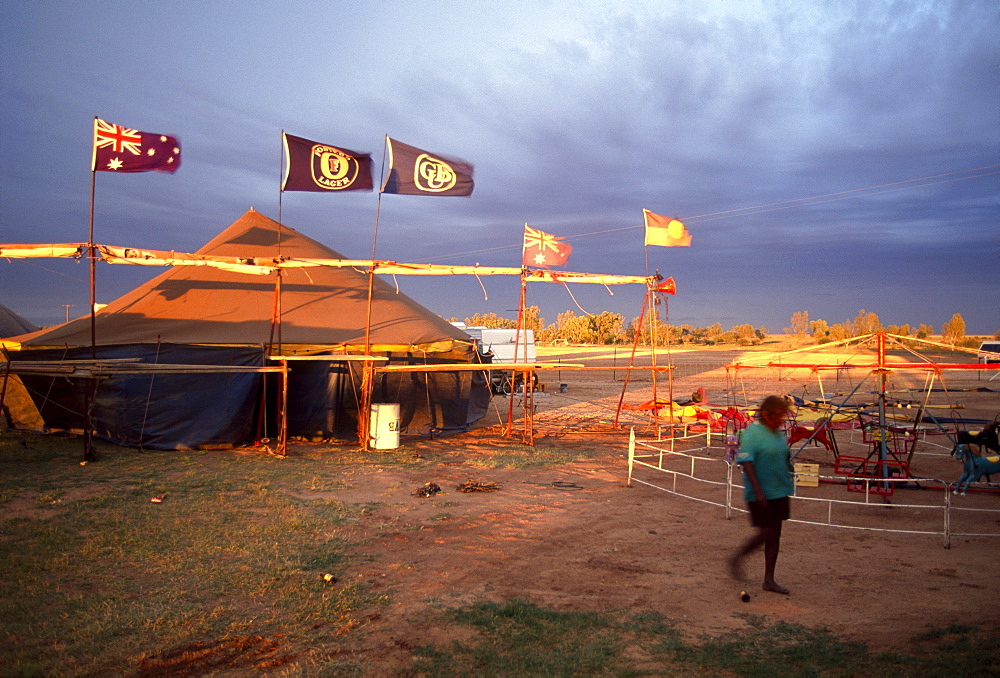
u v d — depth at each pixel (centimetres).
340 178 1384
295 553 723
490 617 556
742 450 630
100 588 618
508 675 456
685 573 675
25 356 1510
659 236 1650
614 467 1291
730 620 553
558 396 2966
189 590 616
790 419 1326
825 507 970
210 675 457
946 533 755
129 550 727
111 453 1330
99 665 469
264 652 495
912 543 779
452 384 1766
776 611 571
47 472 1136
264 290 1753
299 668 464
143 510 899
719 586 636
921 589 620
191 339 1530
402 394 1662
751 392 2927
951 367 1052
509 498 1012
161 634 521
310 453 1407
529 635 522
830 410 1310
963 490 1027
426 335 1730
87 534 783
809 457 1402
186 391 1426
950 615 549
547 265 1596
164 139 1249
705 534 820
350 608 577
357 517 886
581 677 453
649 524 868
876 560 713
